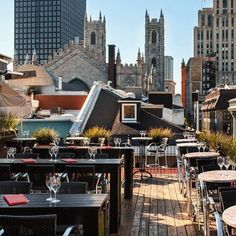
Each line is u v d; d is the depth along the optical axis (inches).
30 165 324.2
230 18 6082.7
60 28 5984.3
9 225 168.7
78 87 2736.2
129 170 437.7
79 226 236.2
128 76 3073.3
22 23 6033.5
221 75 5979.3
